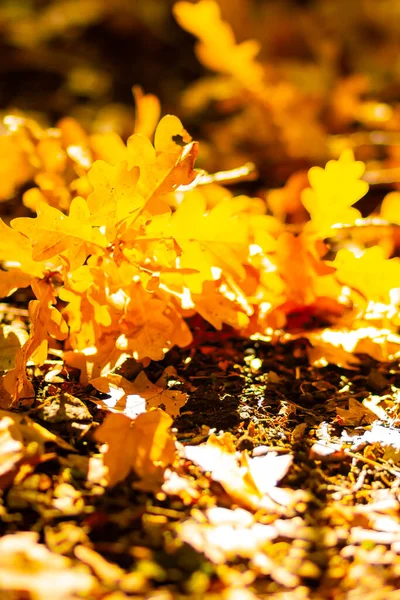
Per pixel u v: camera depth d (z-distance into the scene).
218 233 1.05
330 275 1.14
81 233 1.00
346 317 1.17
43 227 0.99
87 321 1.03
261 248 1.14
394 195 1.25
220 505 0.91
